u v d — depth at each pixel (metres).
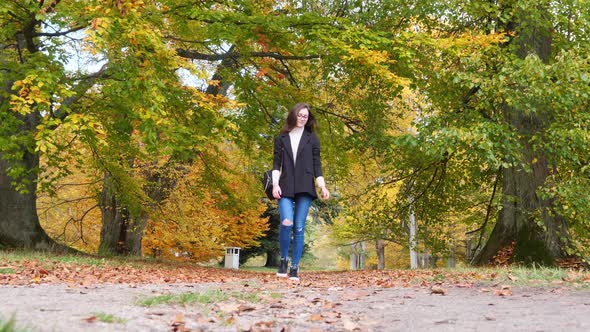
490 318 3.09
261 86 12.84
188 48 13.30
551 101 9.81
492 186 15.21
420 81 12.19
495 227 11.73
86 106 11.79
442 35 12.66
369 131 14.07
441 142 9.80
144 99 8.88
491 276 5.98
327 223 32.41
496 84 9.73
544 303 3.74
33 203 12.87
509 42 11.70
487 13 11.21
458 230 25.89
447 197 15.44
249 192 16.27
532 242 10.93
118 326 2.62
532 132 11.09
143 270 8.77
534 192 11.05
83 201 23.20
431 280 6.12
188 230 21.59
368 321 3.08
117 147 13.84
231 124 9.80
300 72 15.73
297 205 6.22
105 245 17.84
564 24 11.20
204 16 10.11
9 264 7.34
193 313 3.25
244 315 3.32
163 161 17.19
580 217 10.10
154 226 23.19
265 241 34.91
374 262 42.19
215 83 9.64
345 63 11.48
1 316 2.59
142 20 8.52
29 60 9.18
